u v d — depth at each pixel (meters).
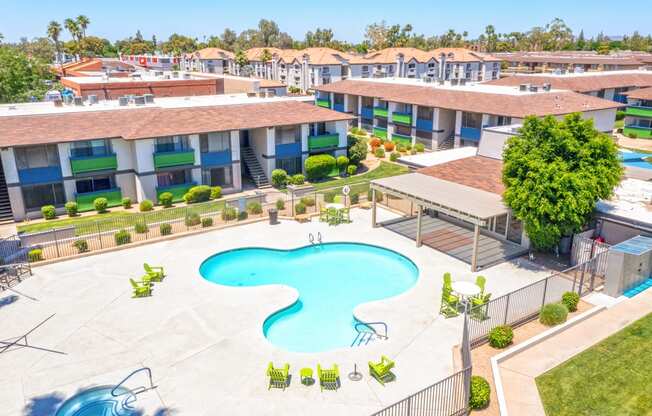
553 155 24.59
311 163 45.72
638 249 23.23
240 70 131.50
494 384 16.73
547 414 15.37
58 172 36.97
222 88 71.38
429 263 27.47
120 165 39.25
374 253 30.14
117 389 17.34
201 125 40.81
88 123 38.81
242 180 46.53
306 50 120.56
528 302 20.91
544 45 191.25
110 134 37.81
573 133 25.06
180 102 48.75
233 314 22.28
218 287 24.92
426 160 38.72
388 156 56.50
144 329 21.14
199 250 29.73
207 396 16.98
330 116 47.12
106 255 29.09
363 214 36.16
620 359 18.08
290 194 39.72
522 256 28.25
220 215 34.78
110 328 21.25
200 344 20.00
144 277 24.91
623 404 15.76
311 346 20.61
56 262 28.03
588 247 25.27
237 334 20.70
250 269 28.14
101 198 38.12
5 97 66.31
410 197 29.47
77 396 17.09
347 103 70.44
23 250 28.02
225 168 43.00
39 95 68.75
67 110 41.66
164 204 39.34
